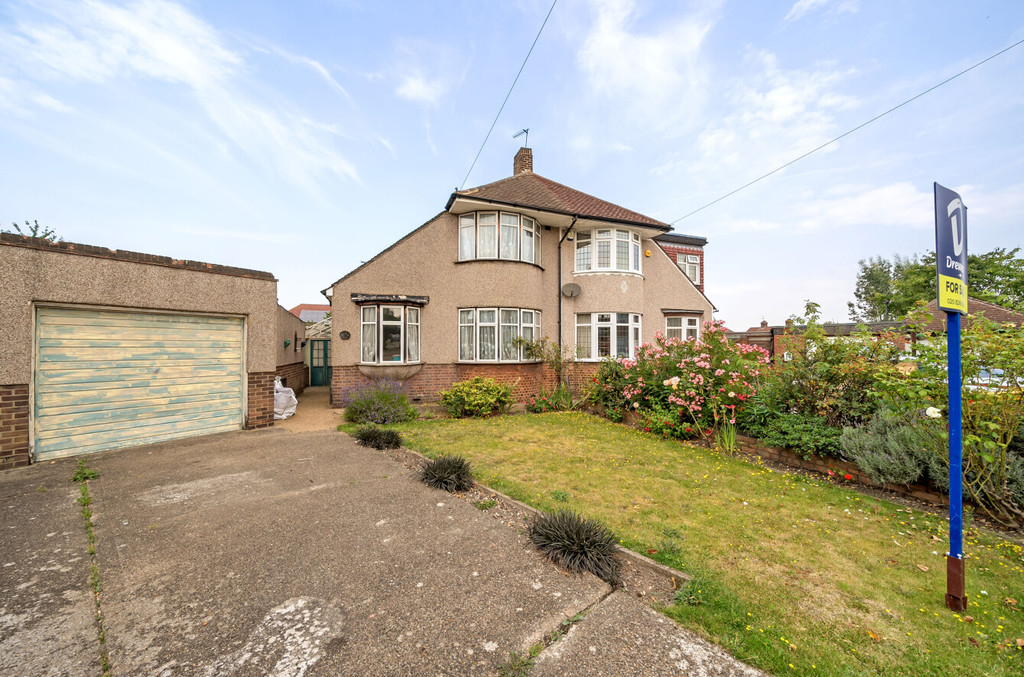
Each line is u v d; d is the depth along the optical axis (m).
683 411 7.95
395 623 2.59
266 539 3.69
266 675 2.18
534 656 2.33
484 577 3.12
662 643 2.44
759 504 4.64
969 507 4.44
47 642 2.39
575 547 3.29
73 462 6.10
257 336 8.70
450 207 12.79
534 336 13.67
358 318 12.31
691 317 16.53
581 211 14.12
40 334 6.20
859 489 5.18
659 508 4.51
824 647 2.40
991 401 3.97
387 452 6.75
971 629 2.58
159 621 2.60
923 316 4.67
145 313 7.26
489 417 10.39
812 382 6.20
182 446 7.10
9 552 3.44
